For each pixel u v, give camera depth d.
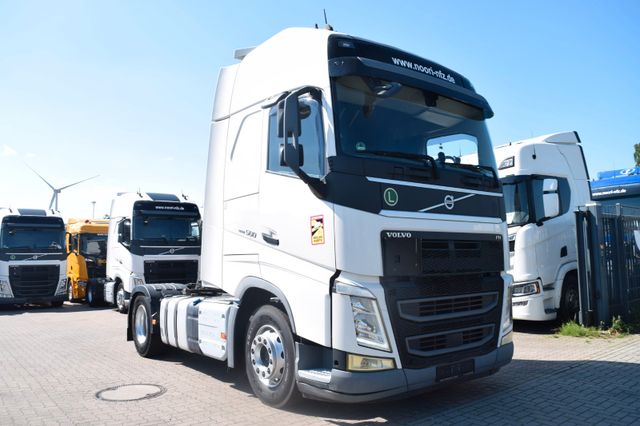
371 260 4.63
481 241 5.47
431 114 5.56
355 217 4.66
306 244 4.96
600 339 8.92
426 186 5.11
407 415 5.17
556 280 10.05
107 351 9.25
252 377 5.70
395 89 5.16
